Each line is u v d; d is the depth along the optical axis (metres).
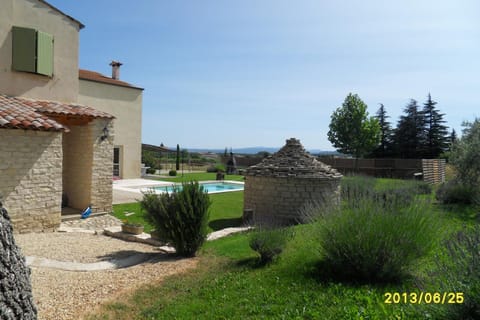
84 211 11.71
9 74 11.12
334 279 5.34
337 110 37.28
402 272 5.19
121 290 5.36
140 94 24.64
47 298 4.93
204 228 7.55
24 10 11.45
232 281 5.57
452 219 8.88
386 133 48.09
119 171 23.61
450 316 3.39
